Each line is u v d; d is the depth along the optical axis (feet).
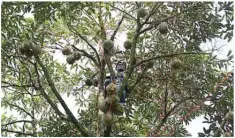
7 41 21.16
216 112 22.26
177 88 24.17
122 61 23.68
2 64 22.84
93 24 24.58
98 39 25.14
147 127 25.73
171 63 22.21
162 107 24.88
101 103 18.02
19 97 27.27
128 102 25.04
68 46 23.88
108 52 21.24
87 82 24.41
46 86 27.04
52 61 26.78
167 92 24.08
